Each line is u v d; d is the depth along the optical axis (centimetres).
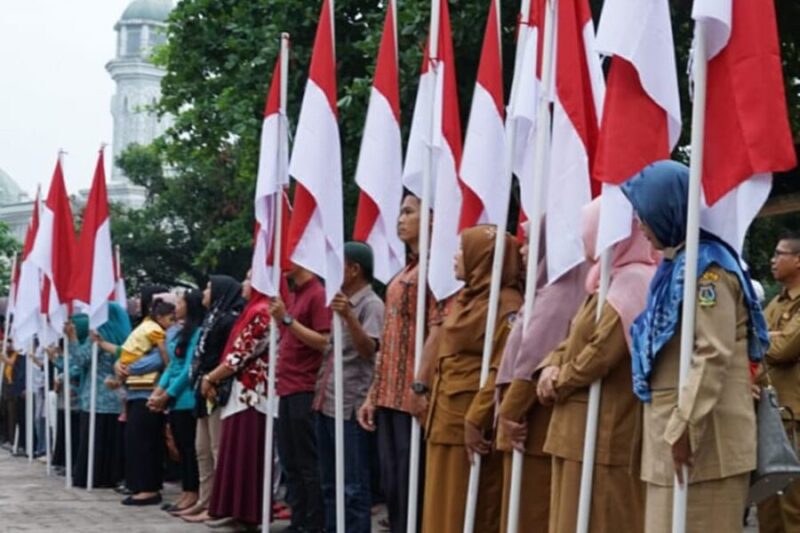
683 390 436
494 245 652
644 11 520
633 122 522
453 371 653
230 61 1584
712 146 471
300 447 873
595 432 518
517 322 604
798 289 782
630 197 475
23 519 1048
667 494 455
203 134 1916
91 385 1279
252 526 955
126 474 1170
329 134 791
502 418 585
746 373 450
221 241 2397
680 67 1235
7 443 1986
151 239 3569
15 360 1811
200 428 1029
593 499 522
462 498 648
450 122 753
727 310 439
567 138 607
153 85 7344
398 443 731
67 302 1321
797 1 1294
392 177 790
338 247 773
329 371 815
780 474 470
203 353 1009
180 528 986
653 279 474
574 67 613
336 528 778
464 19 1293
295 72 1501
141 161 3694
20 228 5666
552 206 602
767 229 1664
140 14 7412
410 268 751
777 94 465
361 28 1527
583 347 533
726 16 463
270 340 863
